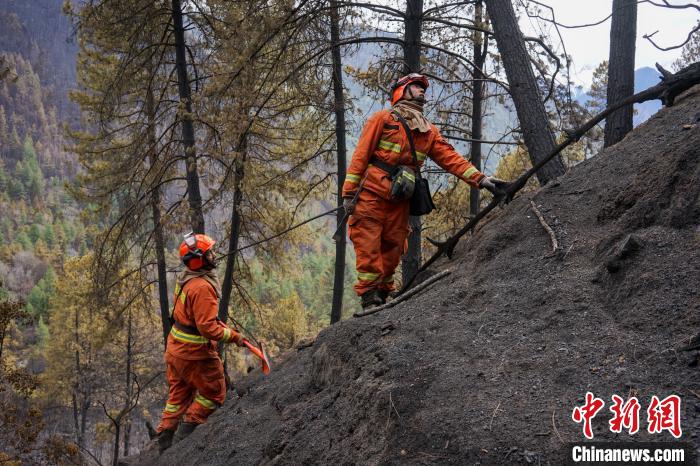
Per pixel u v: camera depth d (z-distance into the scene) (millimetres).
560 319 3059
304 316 29078
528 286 3521
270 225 13445
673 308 2729
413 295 4461
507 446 2307
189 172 12664
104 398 28859
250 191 11109
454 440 2438
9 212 133125
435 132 4324
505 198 4250
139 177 13578
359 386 3242
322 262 74250
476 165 12875
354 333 3828
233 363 18297
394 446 2592
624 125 6168
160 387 27750
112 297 15023
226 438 4484
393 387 2918
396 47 9859
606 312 2994
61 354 30859
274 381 5285
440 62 11773
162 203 14023
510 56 6453
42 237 104625
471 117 12969
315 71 8969
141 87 13445
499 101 12219
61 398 31906
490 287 3691
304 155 12648
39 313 63219
